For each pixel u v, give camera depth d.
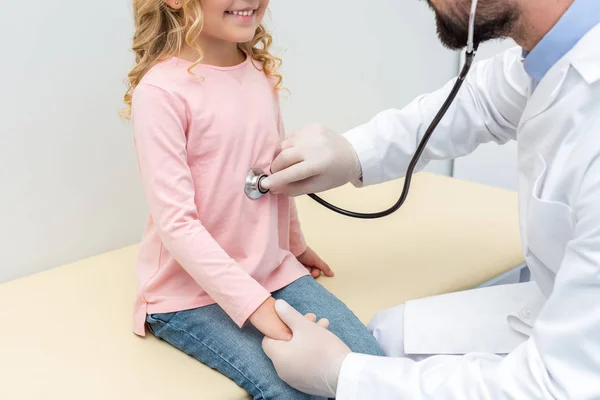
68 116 1.18
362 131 1.10
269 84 1.01
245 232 0.94
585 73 0.73
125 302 1.06
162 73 0.88
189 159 0.90
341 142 1.05
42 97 1.14
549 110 0.78
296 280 1.00
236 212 0.92
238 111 0.92
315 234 1.31
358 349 0.89
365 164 1.07
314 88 1.58
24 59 1.10
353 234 1.32
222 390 0.84
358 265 1.19
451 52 1.92
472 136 1.10
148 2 0.90
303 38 1.50
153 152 0.86
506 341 0.92
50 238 1.23
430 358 0.79
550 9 0.76
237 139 0.91
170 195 0.86
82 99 1.19
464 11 0.80
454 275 1.15
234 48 0.96
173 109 0.87
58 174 1.20
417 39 1.79
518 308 0.94
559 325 0.67
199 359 0.90
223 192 0.91
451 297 1.00
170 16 0.91
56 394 0.83
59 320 1.00
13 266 1.20
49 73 1.14
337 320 0.93
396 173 1.12
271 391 0.84
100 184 1.26
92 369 0.88
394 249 1.25
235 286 0.85
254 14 0.90
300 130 1.04
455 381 0.72
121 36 1.20
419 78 1.85
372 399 0.75
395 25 1.71
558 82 0.76
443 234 1.31
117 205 1.30
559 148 0.76
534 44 0.81
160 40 0.93
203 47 0.92
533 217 0.77
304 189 0.99
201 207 0.91
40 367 0.88
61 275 1.16
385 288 1.10
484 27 0.81
